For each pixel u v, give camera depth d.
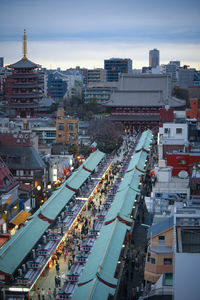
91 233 106.19
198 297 49.53
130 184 137.00
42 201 142.25
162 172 111.25
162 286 62.69
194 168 110.25
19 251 92.56
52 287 89.62
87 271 82.19
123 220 106.38
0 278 85.38
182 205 91.69
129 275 92.38
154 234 80.31
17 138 152.75
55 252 102.88
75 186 141.38
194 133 157.12
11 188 127.88
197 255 49.38
